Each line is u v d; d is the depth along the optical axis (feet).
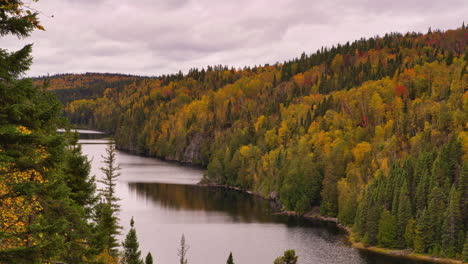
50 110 53.01
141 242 317.42
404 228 320.09
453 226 297.53
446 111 454.81
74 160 121.60
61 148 58.03
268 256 297.33
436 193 312.29
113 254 176.24
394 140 450.71
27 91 50.70
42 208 70.64
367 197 354.33
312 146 559.38
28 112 51.42
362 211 346.95
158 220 388.78
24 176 65.36
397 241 319.27
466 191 313.12
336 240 342.23
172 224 376.27
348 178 427.33
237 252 303.27
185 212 427.33
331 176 434.30
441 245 303.27
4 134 49.26
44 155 59.62
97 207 135.85
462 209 309.01
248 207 464.24
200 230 360.48
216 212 433.07
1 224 64.64
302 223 400.26
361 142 529.45
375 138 528.22
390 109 644.69
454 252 295.28
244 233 357.00
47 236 61.52
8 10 45.68
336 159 466.70
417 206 330.54
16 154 52.80
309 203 438.81
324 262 287.48
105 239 128.67
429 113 507.30
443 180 336.70
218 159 654.53
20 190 58.18
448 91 579.48
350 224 384.68
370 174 423.64
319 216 425.69
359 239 338.95
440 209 309.22
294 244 328.70
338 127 606.14
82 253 99.35
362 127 621.72
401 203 323.57
